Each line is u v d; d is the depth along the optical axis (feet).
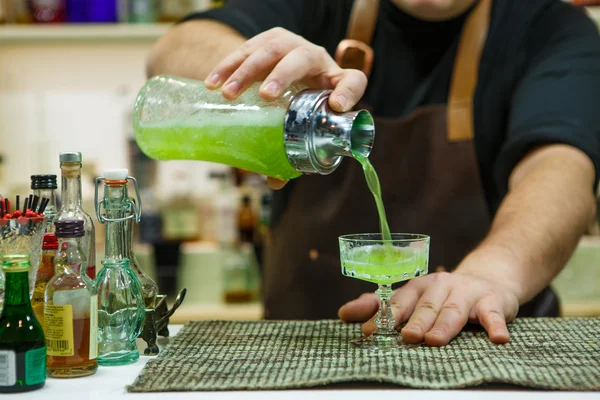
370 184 3.40
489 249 3.94
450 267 5.21
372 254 3.23
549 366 2.86
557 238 3.97
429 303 3.46
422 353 3.09
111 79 8.68
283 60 3.20
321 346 3.26
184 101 3.53
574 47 4.90
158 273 7.74
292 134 3.18
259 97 3.34
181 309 7.68
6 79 8.61
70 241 2.97
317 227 5.34
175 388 2.69
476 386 2.71
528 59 5.16
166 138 3.57
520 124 4.59
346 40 5.31
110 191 3.15
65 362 2.93
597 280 7.59
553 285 7.68
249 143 3.32
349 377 2.71
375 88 5.38
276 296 5.57
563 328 3.56
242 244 7.87
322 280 5.38
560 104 4.55
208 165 8.66
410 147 5.22
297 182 5.38
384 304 3.43
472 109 5.15
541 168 4.36
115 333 3.16
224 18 4.66
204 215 8.34
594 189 4.46
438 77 5.25
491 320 3.33
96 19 8.02
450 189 5.16
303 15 5.40
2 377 2.71
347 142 3.11
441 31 5.20
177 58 4.32
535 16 5.20
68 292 2.92
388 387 2.71
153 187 8.43
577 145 4.36
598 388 2.62
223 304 7.88
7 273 2.75
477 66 5.10
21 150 8.65
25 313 2.78
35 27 7.92
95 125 8.69
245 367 2.92
